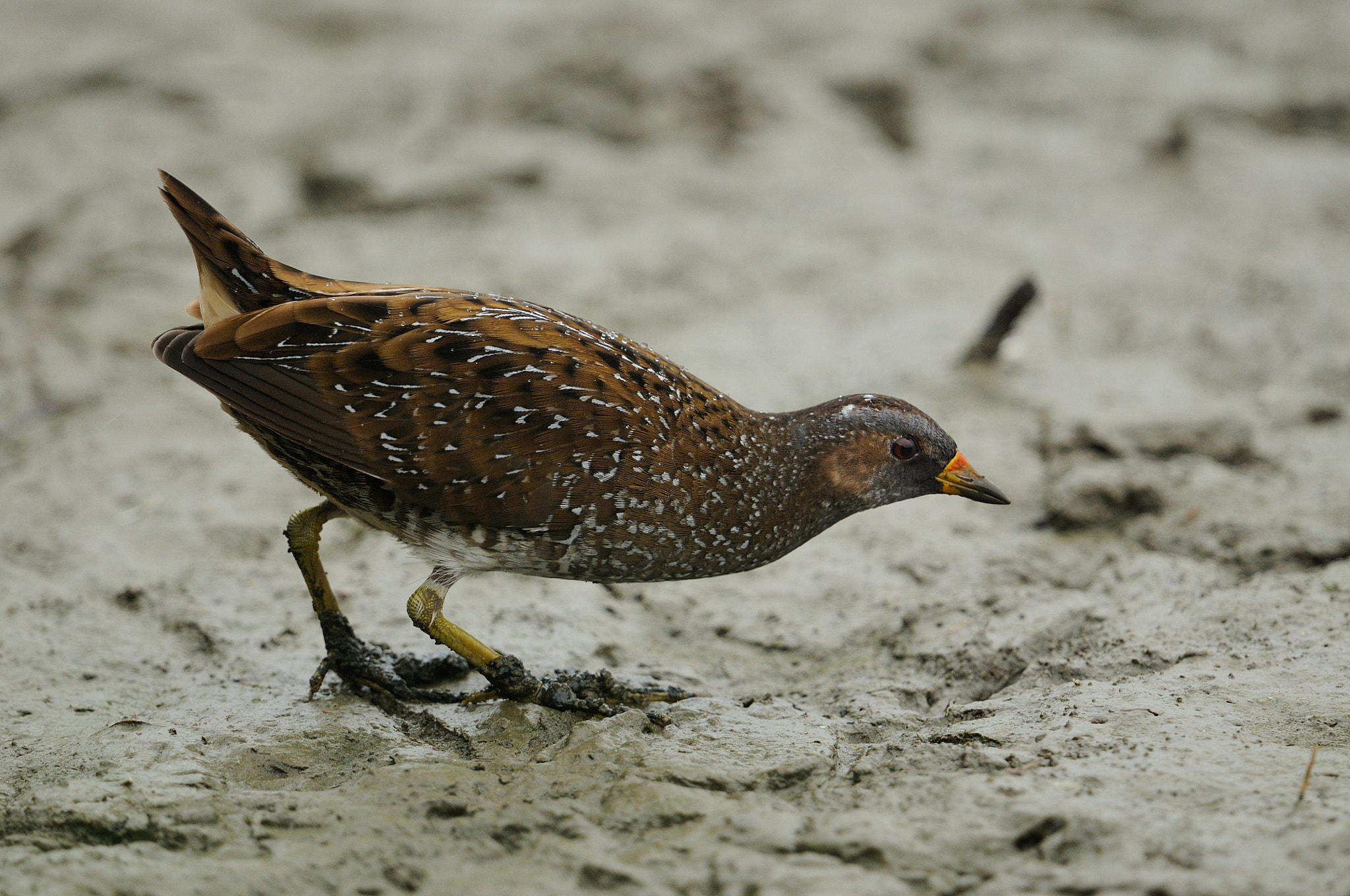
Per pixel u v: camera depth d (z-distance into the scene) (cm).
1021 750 743
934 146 2027
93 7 2325
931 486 931
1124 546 1090
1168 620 924
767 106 2080
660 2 2422
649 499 828
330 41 2303
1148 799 675
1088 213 1841
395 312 825
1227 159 1977
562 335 834
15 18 2283
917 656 927
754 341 1511
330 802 720
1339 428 1265
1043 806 672
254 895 640
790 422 910
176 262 1661
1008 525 1147
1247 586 969
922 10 2473
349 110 2036
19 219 1719
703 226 1786
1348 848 619
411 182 1841
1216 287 1608
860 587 1042
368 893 643
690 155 1959
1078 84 2209
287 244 1681
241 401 811
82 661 929
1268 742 736
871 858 649
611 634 983
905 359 1460
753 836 673
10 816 719
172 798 717
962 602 997
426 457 810
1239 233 1767
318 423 815
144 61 2144
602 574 867
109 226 1720
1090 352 1477
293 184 1838
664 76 2147
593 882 645
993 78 2244
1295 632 882
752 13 2411
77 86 2061
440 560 854
